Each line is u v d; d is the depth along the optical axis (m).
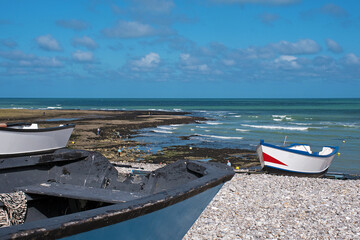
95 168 6.94
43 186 6.14
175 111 87.94
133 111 82.25
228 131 39.41
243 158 22.75
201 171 6.20
